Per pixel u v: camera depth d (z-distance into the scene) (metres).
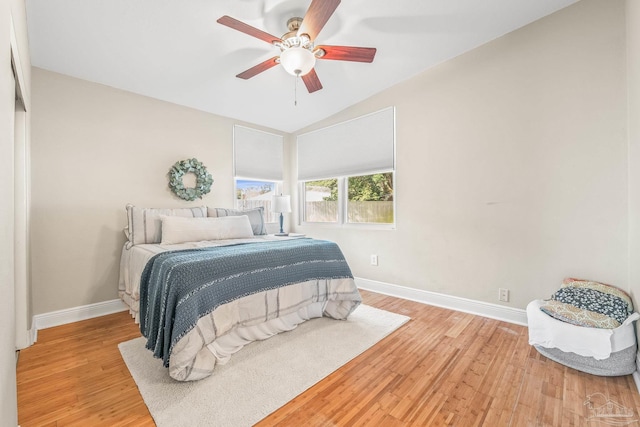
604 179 1.99
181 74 2.67
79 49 2.21
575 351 1.71
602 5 1.99
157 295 1.77
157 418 1.34
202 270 1.74
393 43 2.46
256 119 3.86
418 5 2.04
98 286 2.67
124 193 2.84
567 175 2.14
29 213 2.20
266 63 2.12
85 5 1.83
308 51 1.87
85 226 2.60
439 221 2.85
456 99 2.71
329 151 3.90
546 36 2.21
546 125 2.22
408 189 3.08
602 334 1.64
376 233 3.40
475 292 2.63
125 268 2.59
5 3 0.99
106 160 2.72
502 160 2.45
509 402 1.46
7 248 0.94
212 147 3.56
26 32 1.85
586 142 2.06
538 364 1.80
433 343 2.08
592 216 2.04
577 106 2.09
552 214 2.21
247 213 3.53
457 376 1.68
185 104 3.27
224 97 3.19
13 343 1.10
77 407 1.42
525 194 2.34
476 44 2.53
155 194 3.05
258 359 1.85
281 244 2.47
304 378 1.65
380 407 1.43
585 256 2.07
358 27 2.25
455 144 2.72
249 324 1.96
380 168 3.32
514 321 2.41
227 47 2.33
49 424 1.30
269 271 2.09
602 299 1.80
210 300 1.71
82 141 2.58
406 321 2.47
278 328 2.21
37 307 2.35
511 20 2.24
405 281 3.13
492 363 1.81
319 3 1.58
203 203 3.46
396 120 3.17
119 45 2.21
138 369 1.74
